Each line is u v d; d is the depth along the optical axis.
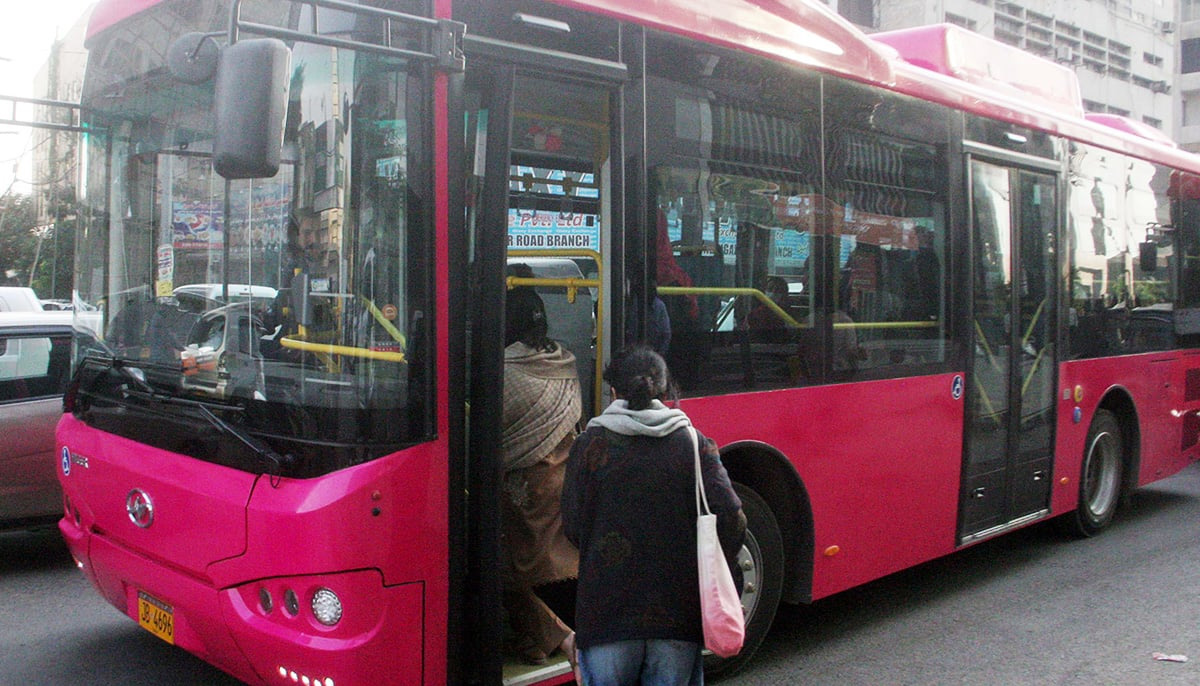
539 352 4.11
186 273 3.86
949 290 5.85
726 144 4.51
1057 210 6.89
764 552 4.71
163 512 3.77
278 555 3.31
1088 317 7.28
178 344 3.85
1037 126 6.66
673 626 2.97
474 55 3.60
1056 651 5.26
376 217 3.37
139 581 3.96
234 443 3.52
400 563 3.37
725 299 4.48
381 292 3.38
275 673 3.44
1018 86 7.09
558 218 5.16
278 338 3.47
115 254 4.31
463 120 3.56
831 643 5.37
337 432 3.30
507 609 4.09
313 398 3.34
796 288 4.85
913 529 5.57
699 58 4.39
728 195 4.51
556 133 4.61
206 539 3.57
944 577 6.67
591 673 3.02
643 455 3.05
